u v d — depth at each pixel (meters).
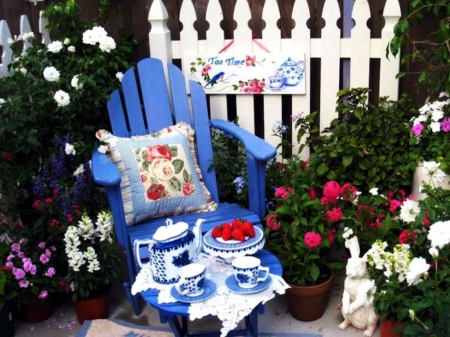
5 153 2.40
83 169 2.39
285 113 2.89
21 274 2.18
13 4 3.00
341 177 2.45
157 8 2.67
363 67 2.59
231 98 2.87
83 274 2.25
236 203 2.62
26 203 2.59
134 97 2.59
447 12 2.27
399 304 1.86
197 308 1.69
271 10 2.61
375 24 2.65
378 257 1.94
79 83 2.36
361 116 2.40
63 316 2.39
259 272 1.84
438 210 1.90
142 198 2.32
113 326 2.25
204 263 1.92
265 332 2.17
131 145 2.40
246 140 2.26
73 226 2.20
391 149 2.43
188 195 2.40
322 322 2.22
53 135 2.53
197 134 2.59
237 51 2.71
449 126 2.28
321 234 2.14
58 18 2.96
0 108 2.32
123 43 2.82
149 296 1.76
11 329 2.26
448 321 1.69
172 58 2.80
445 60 2.52
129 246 2.19
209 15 2.68
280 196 2.28
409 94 2.67
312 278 2.16
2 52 2.71
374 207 2.22
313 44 2.62
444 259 1.82
